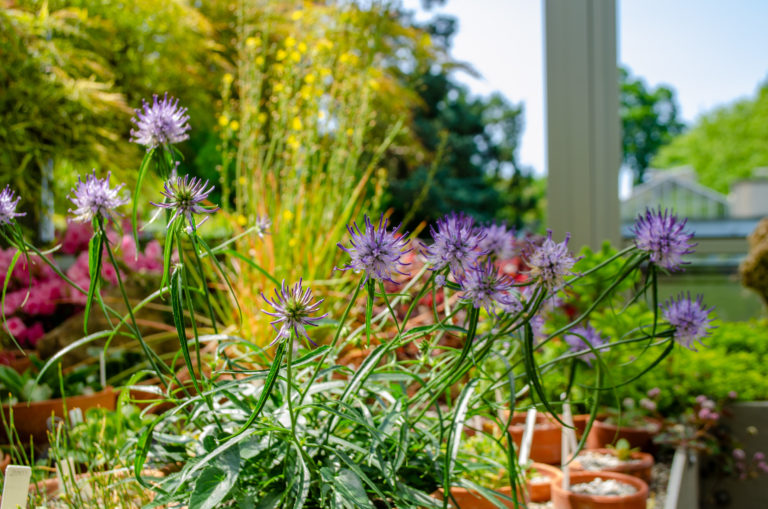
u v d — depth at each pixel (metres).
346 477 0.44
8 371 0.82
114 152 1.57
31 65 1.45
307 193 1.12
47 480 0.61
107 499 0.52
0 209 0.44
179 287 0.41
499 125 5.09
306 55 1.15
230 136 1.11
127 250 1.17
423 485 0.52
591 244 1.54
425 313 1.08
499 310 0.48
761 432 1.15
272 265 0.97
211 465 0.42
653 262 0.45
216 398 0.58
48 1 1.59
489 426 0.84
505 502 0.62
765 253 1.53
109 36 1.74
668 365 1.14
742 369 1.24
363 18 1.16
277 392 0.52
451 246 0.40
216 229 1.42
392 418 0.48
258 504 0.44
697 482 1.06
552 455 0.87
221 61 1.88
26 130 1.49
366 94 1.14
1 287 1.21
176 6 1.74
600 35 1.55
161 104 0.48
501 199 5.03
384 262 0.38
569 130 1.55
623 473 0.82
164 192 0.41
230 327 0.95
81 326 1.09
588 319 1.00
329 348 0.43
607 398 1.07
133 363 1.04
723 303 1.82
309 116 1.09
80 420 0.66
